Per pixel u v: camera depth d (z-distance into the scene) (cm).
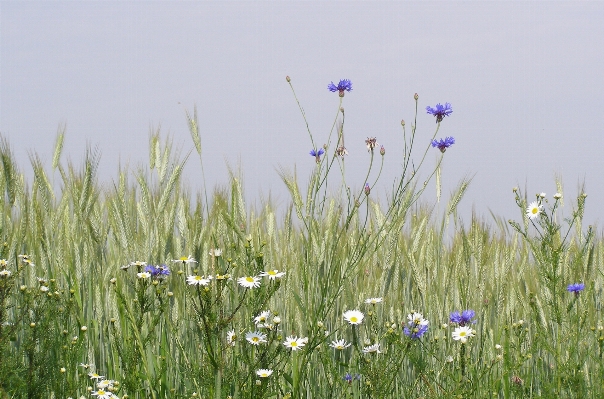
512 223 286
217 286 261
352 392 284
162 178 296
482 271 306
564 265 295
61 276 295
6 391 269
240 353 267
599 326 299
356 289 297
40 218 295
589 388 280
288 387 278
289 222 298
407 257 301
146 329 282
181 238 294
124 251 291
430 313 296
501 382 282
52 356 277
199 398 265
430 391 277
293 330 289
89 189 295
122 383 273
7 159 295
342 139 283
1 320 273
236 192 293
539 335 285
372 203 300
